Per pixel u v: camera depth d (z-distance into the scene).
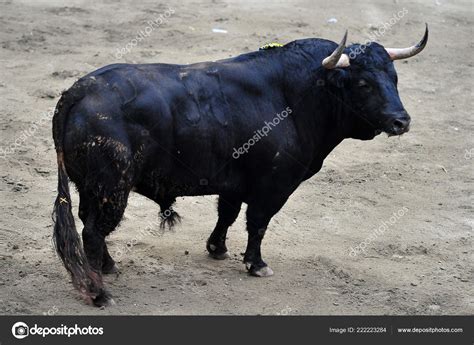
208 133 10.12
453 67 23.70
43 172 14.76
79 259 9.51
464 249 13.04
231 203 11.27
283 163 10.73
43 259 11.39
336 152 17.38
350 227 13.72
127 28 24.14
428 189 15.67
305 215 14.09
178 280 11.01
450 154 17.64
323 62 10.42
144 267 11.34
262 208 10.94
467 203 15.06
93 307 10.11
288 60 10.88
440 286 11.59
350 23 26.55
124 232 12.66
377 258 12.50
